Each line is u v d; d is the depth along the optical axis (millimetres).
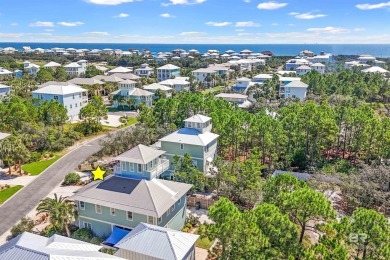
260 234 24828
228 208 26156
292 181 33344
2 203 44500
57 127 76188
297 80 109625
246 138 58500
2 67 164750
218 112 65875
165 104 71750
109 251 31891
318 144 56719
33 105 81562
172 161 51062
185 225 39312
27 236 25547
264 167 51250
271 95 107062
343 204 42375
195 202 43562
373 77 113625
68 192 47906
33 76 147125
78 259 22203
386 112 87938
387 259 24047
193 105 70375
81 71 171125
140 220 34000
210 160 52250
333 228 26125
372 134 54094
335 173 47906
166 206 34156
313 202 27391
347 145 62094
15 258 22406
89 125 79250
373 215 25734
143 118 71688
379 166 45969
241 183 43562
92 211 36281
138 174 37875
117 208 34156
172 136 52781
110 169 53844
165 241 27594
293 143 58375
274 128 55938
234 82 154375
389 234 25344
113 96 106562
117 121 88875
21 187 49656
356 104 88688
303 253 24203
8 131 70750
